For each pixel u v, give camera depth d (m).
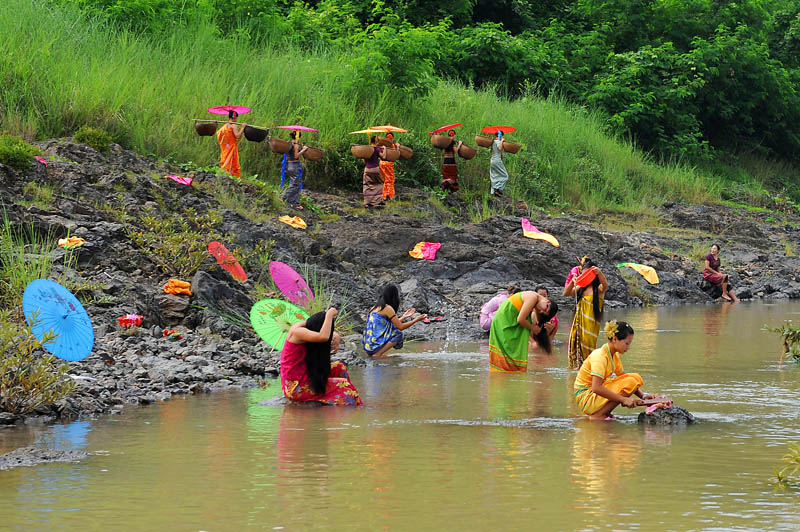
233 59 24.19
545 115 30.86
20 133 17.97
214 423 7.74
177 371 9.73
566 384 10.04
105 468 6.16
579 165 29.39
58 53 20.73
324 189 22.56
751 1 45.12
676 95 38.34
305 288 13.33
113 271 12.81
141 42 23.16
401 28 26.97
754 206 35.34
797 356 11.73
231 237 14.86
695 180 34.53
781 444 7.00
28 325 8.48
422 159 24.34
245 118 21.92
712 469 6.20
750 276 25.14
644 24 43.16
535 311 12.66
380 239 18.83
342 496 5.50
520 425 7.75
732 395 9.31
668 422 7.76
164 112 20.73
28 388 7.82
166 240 13.76
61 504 5.32
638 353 12.66
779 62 44.06
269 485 5.74
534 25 41.31
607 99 36.88
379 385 9.89
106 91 19.97
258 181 19.45
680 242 26.47
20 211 13.30
